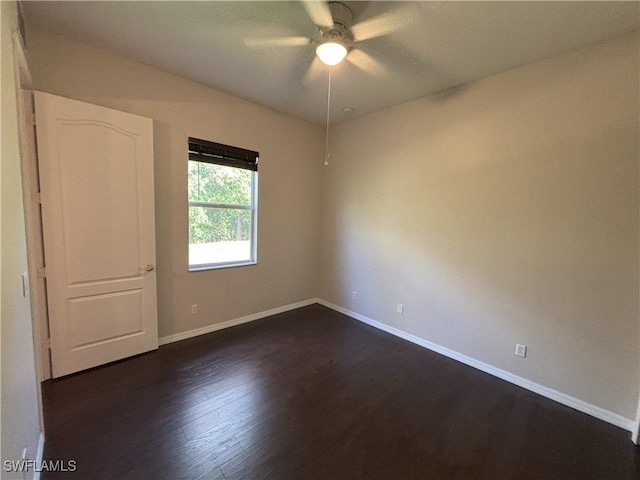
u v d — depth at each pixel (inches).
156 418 76.5
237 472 61.9
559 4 67.4
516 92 96.5
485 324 107.1
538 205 93.4
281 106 140.0
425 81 108.6
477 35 80.3
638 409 74.8
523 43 83.0
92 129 91.7
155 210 111.2
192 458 64.9
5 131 46.3
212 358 109.3
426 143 122.2
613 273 81.0
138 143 100.8
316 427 76.0
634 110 76.6
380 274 143.6
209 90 121.0
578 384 87.5
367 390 93.3
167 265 117.0
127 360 104.9
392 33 80.3
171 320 120.3
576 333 87.6
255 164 140.6
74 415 76.4
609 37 78.9
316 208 171.6
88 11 75.7
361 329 142.3
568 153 87.0
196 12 75.1
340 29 76.5
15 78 57.9
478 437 74.7
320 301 178.5
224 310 137.5
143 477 59.9
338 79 110.0
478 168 106.7
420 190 125.3
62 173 87.7
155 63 103.2
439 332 121.0
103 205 95.7
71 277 91.7
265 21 77.8
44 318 88.4
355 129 152.2
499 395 92.9
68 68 89.4
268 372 101.6
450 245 116.2
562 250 89.3
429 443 72.0
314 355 115.3
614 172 79.9
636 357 78.2
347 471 63.3
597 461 68.2
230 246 139.8
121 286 101.8
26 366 54.9
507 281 101.2
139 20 79.1
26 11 75.8
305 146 160.9
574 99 85.4
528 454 69.6
